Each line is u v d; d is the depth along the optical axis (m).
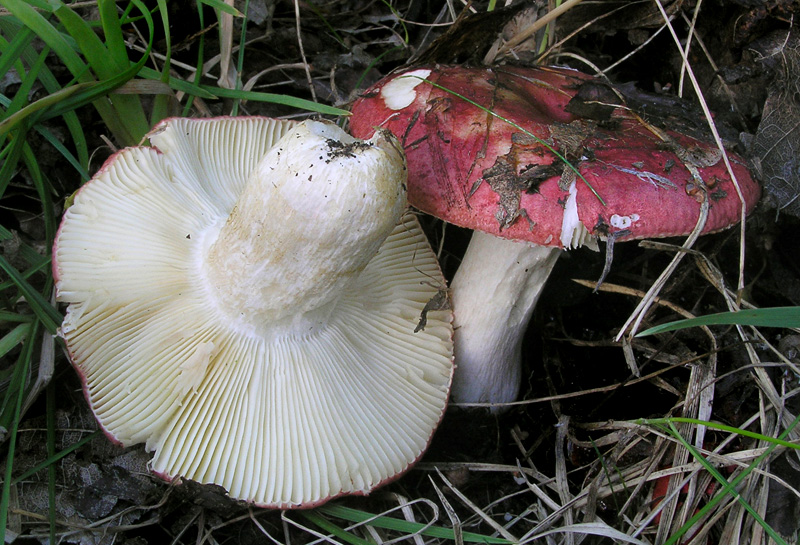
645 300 0.17
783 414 0.18
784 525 0.16
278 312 0.14
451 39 0.19
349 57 0.24
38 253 0.18
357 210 0.12
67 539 0.16
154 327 0.14
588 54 0.24
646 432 0.18
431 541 0.17
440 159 0.14
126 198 0.15
